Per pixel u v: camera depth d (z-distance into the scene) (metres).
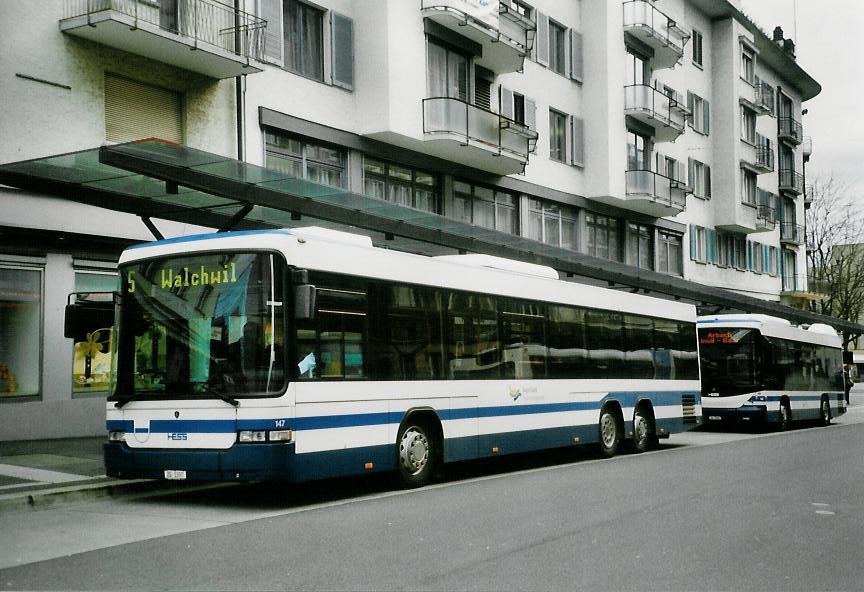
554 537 8.06
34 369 15.82
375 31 22.33
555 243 31.81
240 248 9.96
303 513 9.59
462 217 26.80
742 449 18.59
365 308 11.01
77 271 16.53
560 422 15.16
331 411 10.27
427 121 23.30
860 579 6.58
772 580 6.50
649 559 7.15
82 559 7.12
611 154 33.09
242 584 6.22
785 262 56.75
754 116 49.41
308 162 21.28
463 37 25.08
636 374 17.84
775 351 25.69
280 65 20.30
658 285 26.78
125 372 10.23
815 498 10.80
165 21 17.23
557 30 32.50
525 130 26.78
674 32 37.25
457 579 6.38
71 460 13.09
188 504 10.36
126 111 17.19
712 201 45.25
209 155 12.53
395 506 10.08
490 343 13.52
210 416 9.70
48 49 15.74
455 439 12.53
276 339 9.75
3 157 15.02
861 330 48.94
